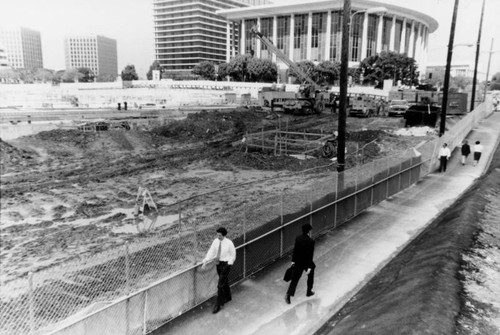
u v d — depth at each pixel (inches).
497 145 1336.1
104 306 336.8
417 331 290.2
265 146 1323.8
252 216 597.3
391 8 5457.7
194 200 810.2
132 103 3508.9
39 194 852.6
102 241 588.7
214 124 1737.2
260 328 365.7
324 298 419.2
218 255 387.5
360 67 4773.6
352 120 2018.9
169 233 602.9
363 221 653.3
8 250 563.5
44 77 7027.6
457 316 316.8
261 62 4980.3
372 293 409.7
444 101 1115.3
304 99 2285.9
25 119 1710.1
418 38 6456.7
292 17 5634.8
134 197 838.5
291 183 940.6
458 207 665.0
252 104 3403.1
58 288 415.8
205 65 6284.5
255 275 466.3
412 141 1396.4
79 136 1392.7
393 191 813.2
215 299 413.1
